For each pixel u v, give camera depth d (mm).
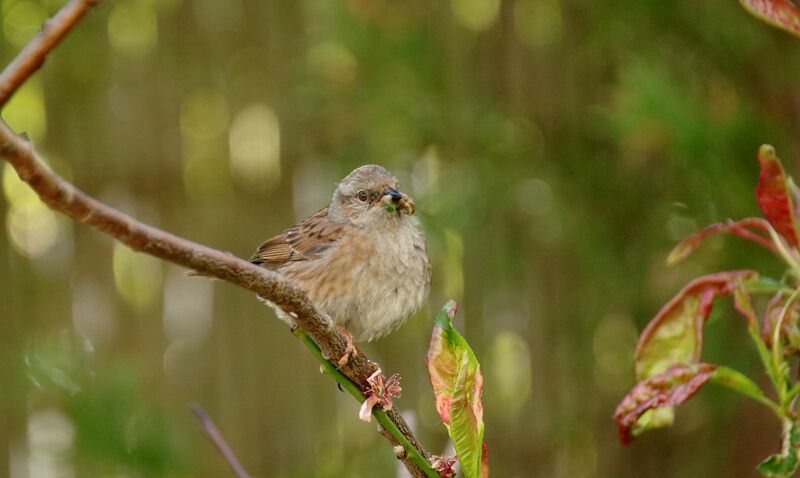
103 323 11805
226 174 12109
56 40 2625
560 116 10734
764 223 4535
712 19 8844
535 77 11000
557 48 10922
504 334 11531
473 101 10828
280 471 11914
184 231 12094
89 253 11836
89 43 11898
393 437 4484
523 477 11570
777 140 8164
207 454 10758
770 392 9352
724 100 8273
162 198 12078
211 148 12109
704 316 4539
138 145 12031
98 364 7750
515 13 11133
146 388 10688
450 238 11039
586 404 11289
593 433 11242
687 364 4348
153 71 12047
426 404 11672
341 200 8359
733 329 9281
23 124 11930
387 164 10570
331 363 4633
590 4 9695
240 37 12070
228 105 12094
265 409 11992
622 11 9352
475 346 11508
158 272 11828
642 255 9969
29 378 7641
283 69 12000
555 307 11375
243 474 4926
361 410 4480
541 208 10406
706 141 7719
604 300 10789
